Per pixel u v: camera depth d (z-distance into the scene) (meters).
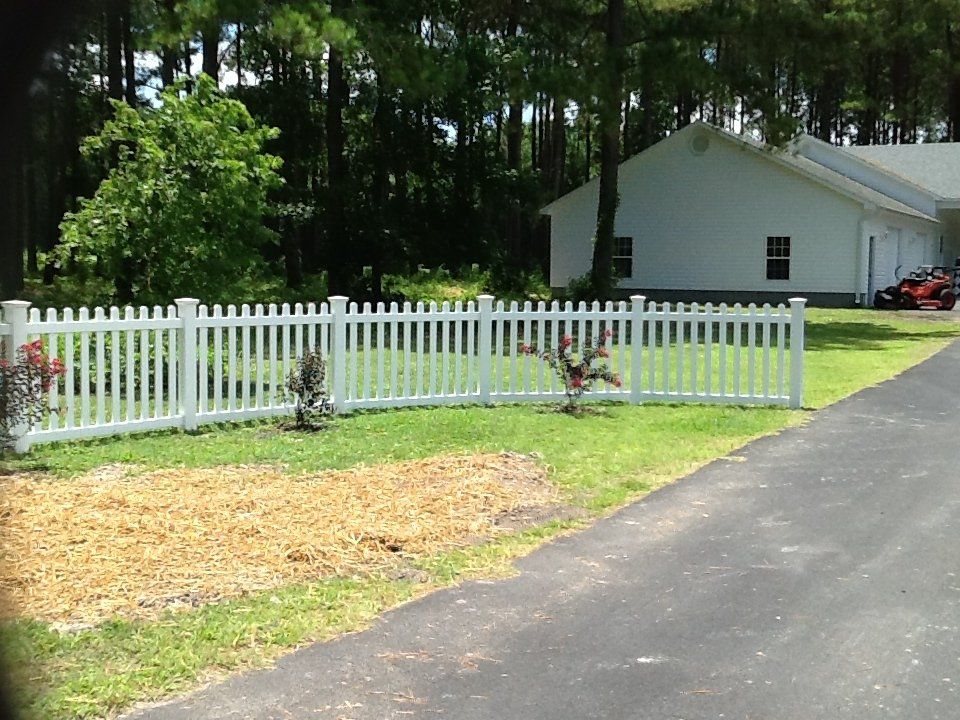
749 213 29.69
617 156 24.47
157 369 8.76
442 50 21.20
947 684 3.86
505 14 25.27
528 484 7.01
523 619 4.54
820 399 11.01
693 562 5.36
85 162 21.47
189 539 5.52
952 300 28.03
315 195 24.59
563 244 32.31
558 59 22.27
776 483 7.10
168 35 16.45
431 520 6.03
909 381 12.65
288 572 5.11
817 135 56.84
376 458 7.72
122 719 3.55
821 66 22.59
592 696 3.76
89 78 21.78
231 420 9.30
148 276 11.68
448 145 24.34
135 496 6.38
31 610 4.50
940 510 6.35
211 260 11.81
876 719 3.57
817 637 4.32
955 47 45.59
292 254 27.20
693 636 4.34
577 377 10.16
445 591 4.91
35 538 5.47
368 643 4.25
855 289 28.55
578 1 24.17
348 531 5.72
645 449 8.20
